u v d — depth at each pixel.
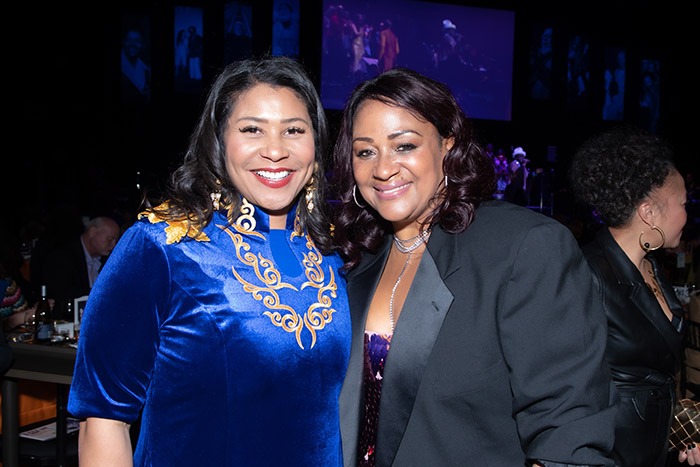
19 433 2.89
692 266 4.52
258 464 1.33
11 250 3.75
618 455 1.58
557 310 1.21
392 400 1.32
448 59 14.57
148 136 13.54
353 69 13.82
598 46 16.31
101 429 1.33
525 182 13.94
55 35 13.05
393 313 1.44
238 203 1.45
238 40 13.41
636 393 1.59
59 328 3.13
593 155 1.73
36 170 12.65
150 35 13.43
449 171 1.39
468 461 1.26
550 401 1.18
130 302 1.33
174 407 1.33
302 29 13.57
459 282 1.30
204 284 1.35
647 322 1.59
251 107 1.40
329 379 1.43
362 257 1.61
